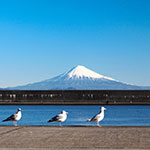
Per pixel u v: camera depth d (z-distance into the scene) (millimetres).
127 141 16250
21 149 14336
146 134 18578
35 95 154000
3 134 18547
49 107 142875
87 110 120125
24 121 61094
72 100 153750
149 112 107625
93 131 19922
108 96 154000
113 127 22422
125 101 153625
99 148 14547
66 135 18250
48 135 18234
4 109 126500
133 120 68812
